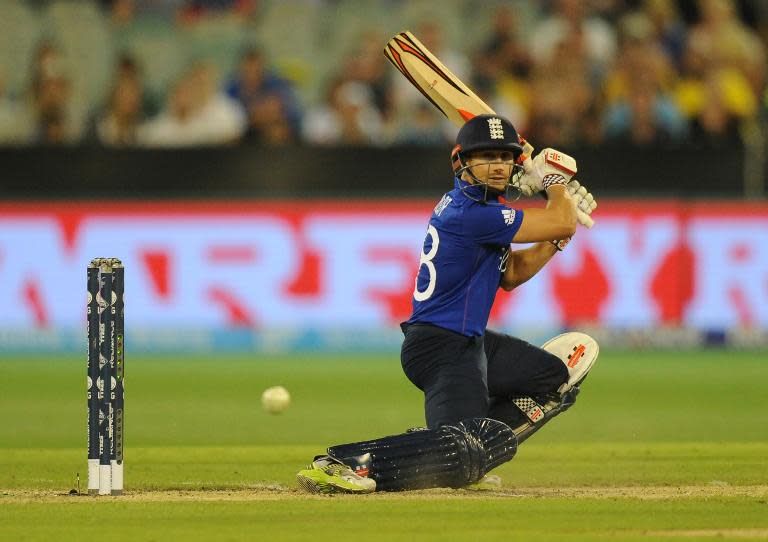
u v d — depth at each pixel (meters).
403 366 22.91
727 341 58.69
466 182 22.47
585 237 57.59
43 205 56.53
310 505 20.20
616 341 58.03
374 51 63.91
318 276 57.34
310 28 68.81
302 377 48.06
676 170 57.97
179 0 68.56
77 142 61.97
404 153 57.19
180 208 56.97
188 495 21.89
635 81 62.91
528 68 64.62
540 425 23.61
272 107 60.88
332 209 57.28
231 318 57.38
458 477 21.30
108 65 67.00
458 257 22.12
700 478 24.91
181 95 61.84
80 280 56.84
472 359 22.22
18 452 29.31
